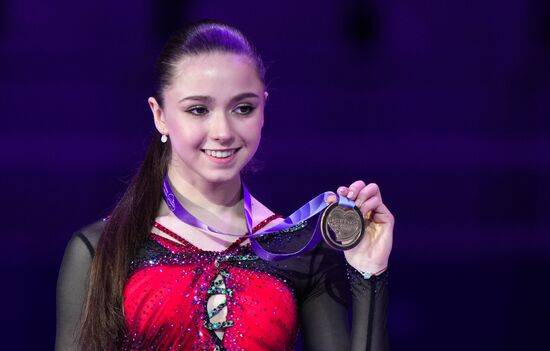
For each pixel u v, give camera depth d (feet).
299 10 108.27
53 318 56.49
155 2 99.55
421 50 110.73
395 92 109.19
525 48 110.01
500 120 108.37
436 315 59.67
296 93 107.14
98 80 97.86
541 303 61.57
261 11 107.04
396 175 98.48
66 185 85.30
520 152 103.14
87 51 98.27
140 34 99.66
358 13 109.29
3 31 97.60
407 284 65.98
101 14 98.89
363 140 105.19
